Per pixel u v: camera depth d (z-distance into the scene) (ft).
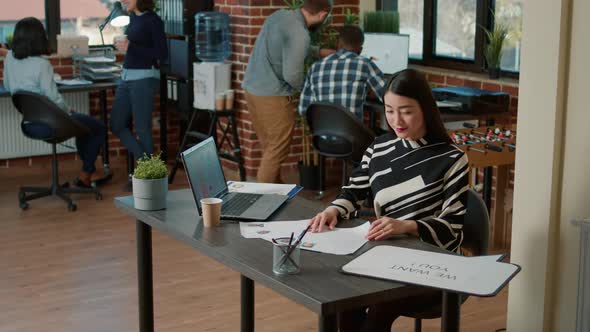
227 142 22.59
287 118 19.26
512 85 18.35
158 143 24.53
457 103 17.85
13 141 22.65
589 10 9.69
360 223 9.30
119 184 21.31
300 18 18.56
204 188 9.80
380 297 7.22
